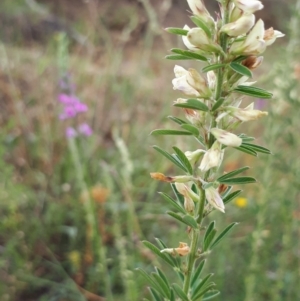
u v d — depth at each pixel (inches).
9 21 37.4
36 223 18.6
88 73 27.8
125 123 24.8
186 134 7.0
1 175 19.3
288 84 15.5
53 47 29.2
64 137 22.9
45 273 17.9
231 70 6.7
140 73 26.8
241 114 6.6
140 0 24.2
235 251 17.6
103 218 17.9
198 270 7.7
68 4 49.4
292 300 15.6
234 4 6.3
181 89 6.7
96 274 16.7
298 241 16.4
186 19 54.6
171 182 7.1
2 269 17.2
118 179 17.4
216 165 6.7
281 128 15.4
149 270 16.1
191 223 7.1
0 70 25.4
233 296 16.1
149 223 19.2
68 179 20.8
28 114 24.1
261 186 15.6
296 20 16.5
